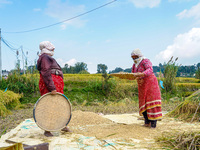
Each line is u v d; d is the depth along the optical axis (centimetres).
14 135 367
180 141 282
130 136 336
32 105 911
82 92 1120
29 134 369
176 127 402
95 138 324
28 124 470
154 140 310
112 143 293
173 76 1207
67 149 268
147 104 409
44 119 347
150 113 404
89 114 543
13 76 1114
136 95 1173
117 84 1198
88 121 497
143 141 305
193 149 256
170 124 448
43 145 224
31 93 1070
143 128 399
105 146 282
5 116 643
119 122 493
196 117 499
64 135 351
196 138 276
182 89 1295
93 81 1272
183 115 534
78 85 1271
